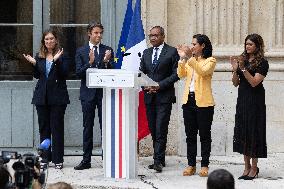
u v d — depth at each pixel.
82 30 18.78
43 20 18.69
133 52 17.62
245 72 15.18
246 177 15.58
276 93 18.72
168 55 16.59
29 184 9.42
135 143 15.30
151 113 16.67
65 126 18.73
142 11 18.64
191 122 16.02
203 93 15.74
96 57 16.92
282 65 18.70
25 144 18.80
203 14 18.75
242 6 18.83
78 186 14.76
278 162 17.67
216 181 7.86
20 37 18.75
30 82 18.70
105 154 15.38
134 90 15.12
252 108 15.41
